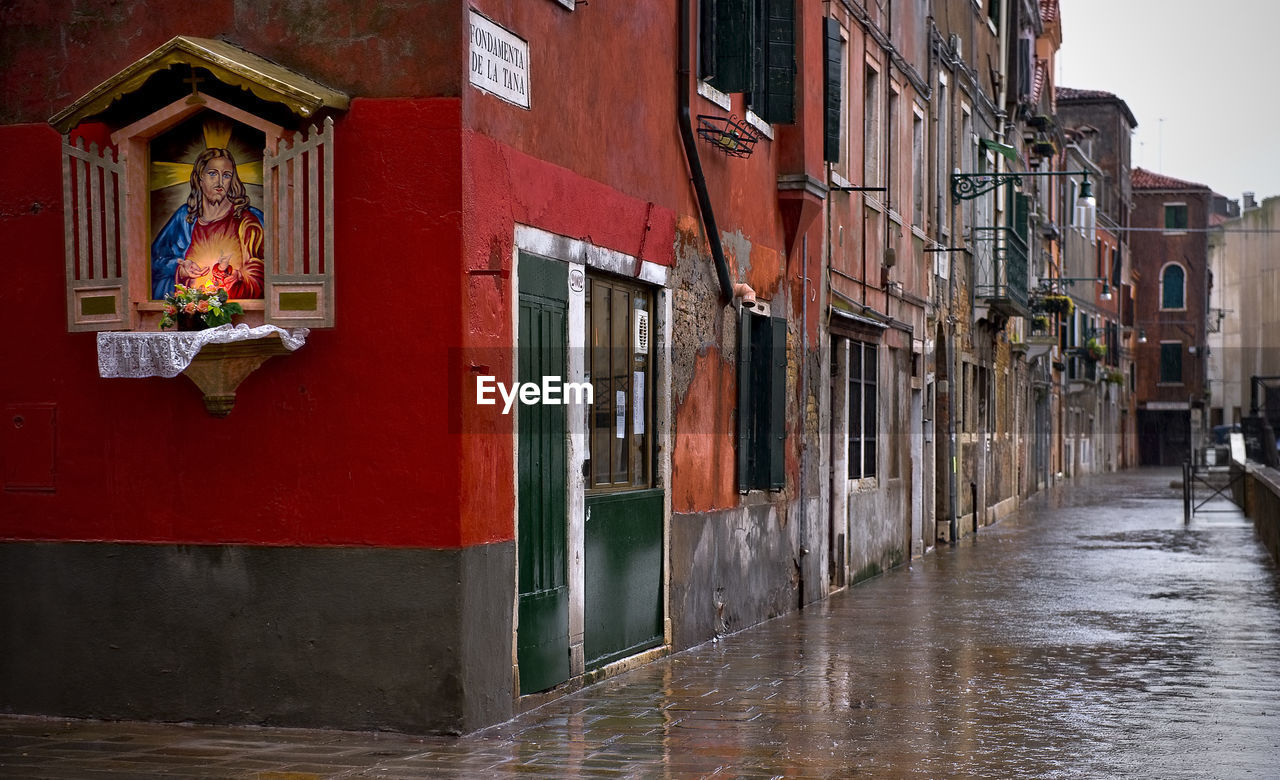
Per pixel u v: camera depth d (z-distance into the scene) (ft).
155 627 28.35
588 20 32.91
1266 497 77.97
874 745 27.30
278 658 27.78
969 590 56.85
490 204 28.09
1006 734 28.50
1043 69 148.36
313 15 27.53
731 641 41.52
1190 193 269.44
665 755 26.09
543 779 24.06
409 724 27.25
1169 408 272.10
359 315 27.30
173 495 28.25
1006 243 101.09
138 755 25.40
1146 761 26.20
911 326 71.41
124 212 27.71
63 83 29.12
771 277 47.32
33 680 28.99
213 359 27.32
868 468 63.31
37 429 29.07
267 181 27.17
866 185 63.36
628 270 35.22
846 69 58.13
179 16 28.37
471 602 27.43
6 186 29.32
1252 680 35.24
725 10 40.52
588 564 33.35
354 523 27.43
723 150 42.19
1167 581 60.34
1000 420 112.16
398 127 27.14
